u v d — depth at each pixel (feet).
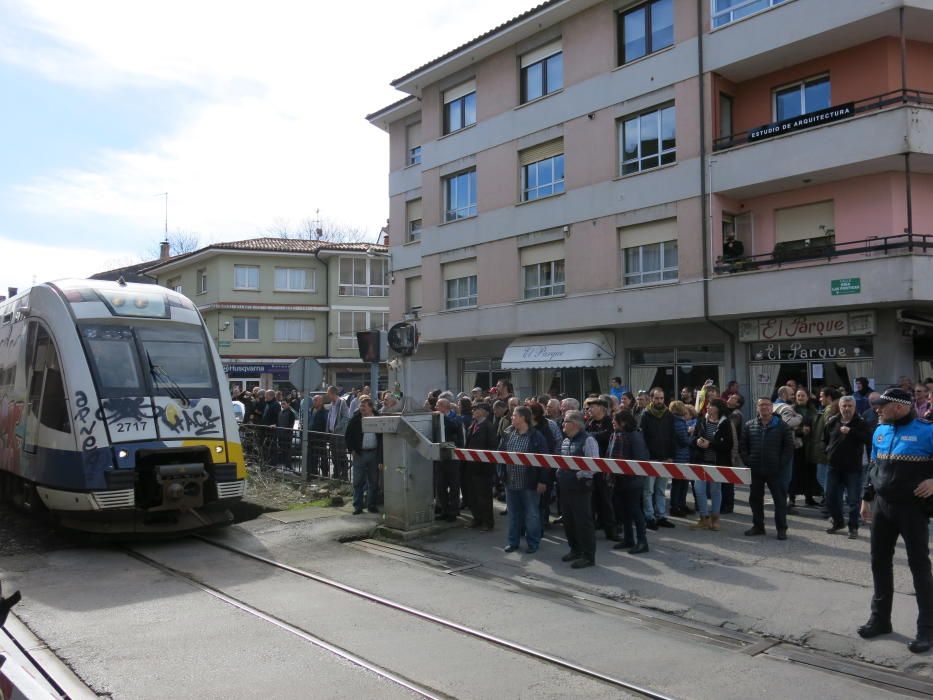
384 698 15.57
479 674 16.90
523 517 30.55
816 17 54.95
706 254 60.70
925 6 51.08
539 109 75.25
